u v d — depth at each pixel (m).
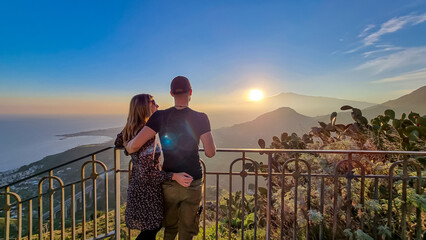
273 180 3.56
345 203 2.73
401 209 2.46
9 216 2.50
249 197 4.46
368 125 3.61
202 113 1.94
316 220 2.40
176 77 1.93
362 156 3.03
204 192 2.66
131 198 1.87
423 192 2.47
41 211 2.51
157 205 1.86
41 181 2.51
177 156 1.87
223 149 2.56
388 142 3.39
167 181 1.89
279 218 3.20
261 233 3.15
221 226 3.54
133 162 1.95
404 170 2.38
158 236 3.05
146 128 1.82
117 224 2.56
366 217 2.48
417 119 3.26
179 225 1.94
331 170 2.97
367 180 2.88
